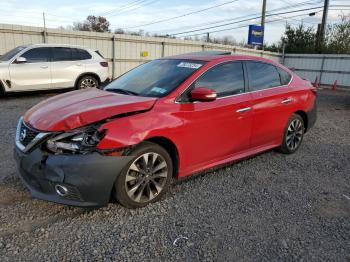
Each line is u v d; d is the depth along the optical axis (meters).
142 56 16.94
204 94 3.61
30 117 3.40
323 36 27.59
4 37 12.64
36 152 3.06
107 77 12.00
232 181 4.25
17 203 3.40
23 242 2.77
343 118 9.55
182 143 3.66
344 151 5.88
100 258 2.62
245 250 2.80
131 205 3.35
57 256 2.62
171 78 3.96
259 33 23.50
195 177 4.32
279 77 5.15
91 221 3.14
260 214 3.42
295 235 3.06
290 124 5.30
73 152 2.96
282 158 5.29
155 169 3.48
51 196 3.08
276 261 2.68
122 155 3.12
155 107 3.47
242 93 4.40
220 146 4.14
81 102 3.51
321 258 2.74
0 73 9.64
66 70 10.86
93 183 2.99
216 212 3.41
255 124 4.57
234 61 4.46
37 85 10.36
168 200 3.63
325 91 18.78
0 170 4.20
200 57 4.41
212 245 2.85
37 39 13.49
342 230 3.19
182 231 3.04
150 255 2.68
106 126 3.06
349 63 21.12
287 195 3.91
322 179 4.48
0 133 6.00
